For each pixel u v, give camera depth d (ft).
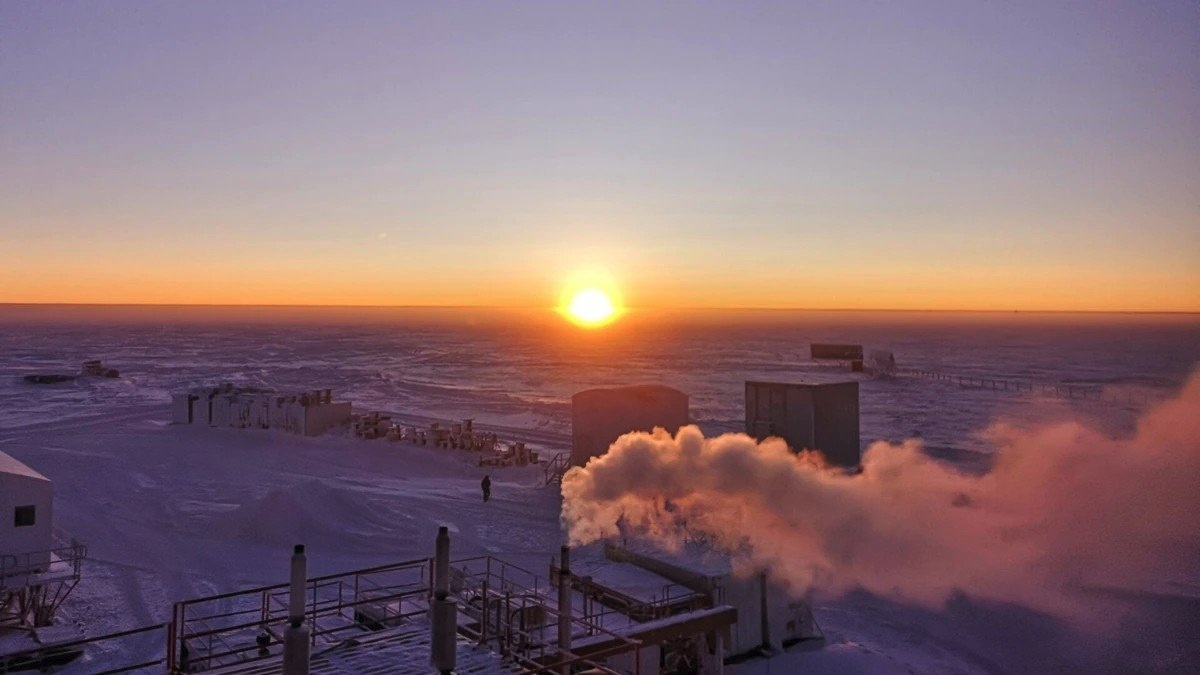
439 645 30.04
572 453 135.13
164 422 213.46
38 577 72.23
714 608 55.11
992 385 330.13
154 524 109.19
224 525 105.70
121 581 84.79
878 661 65.92
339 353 597.11
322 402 190.29
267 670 34.42
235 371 421.18
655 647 51.98
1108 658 69.36
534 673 33.24
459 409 268.00
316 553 96.94
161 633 69.46
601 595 61.67
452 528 107.45
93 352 580.30
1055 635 73.87
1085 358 520.42
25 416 229.66
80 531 104.27
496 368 458.50
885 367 390.83
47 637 67.00
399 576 85.35
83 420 219.82
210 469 150.92
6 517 70.23
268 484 137.80
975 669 67.31
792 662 65.05
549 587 70.49
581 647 46.37
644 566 68.74
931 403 270.26
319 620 46.50
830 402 117.50
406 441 173.78
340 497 111.45
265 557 94.48
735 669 63.62
